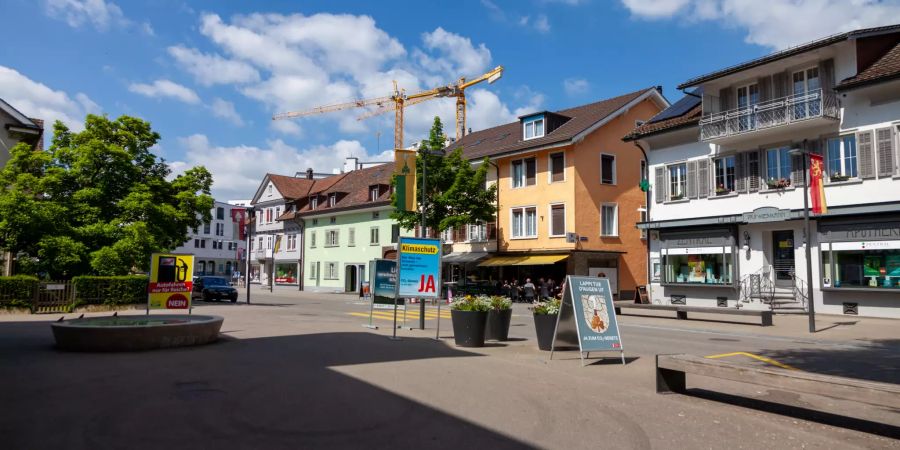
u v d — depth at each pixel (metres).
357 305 31.12
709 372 7.12
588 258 34.97
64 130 28.47
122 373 8.70
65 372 8.73
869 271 21.44
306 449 5.30
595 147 35.97
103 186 27.69
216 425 5.99
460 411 6.75
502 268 38.75
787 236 24.41
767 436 5.96
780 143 24.38
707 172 27.02
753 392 8.17
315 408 6.74
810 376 6.17
